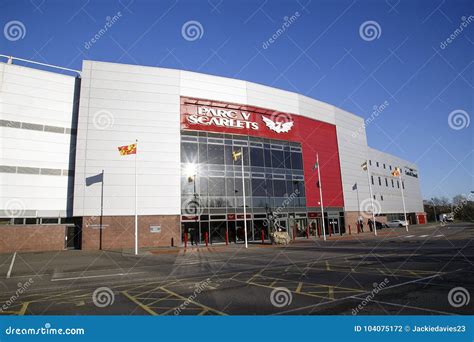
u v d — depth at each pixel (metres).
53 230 26.03
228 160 31.67
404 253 16.86
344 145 42.59
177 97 30.59
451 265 12.23
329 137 40.69
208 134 31.28
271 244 27.75
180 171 29.44
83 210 26.38
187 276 12.41
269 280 10.77
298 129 37.19
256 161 33.25
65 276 13.05
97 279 12.21
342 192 40.59
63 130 28.80
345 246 22.84
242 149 32.59
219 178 30.91
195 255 20.55
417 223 68.44
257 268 13.87
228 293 8.99
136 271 14.09
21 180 26.69
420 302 7.28
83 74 28.23
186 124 30.47
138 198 27.86
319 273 11.76
